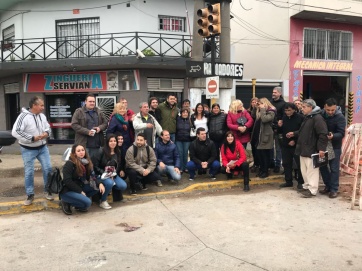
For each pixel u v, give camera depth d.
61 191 5.24
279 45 16.73
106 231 4.68
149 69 13.12
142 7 13.12
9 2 13.91
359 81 18.00
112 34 12.71
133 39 12.69
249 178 7.22
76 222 5.05
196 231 4.64
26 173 5.51
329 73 17.39
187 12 13.84
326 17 16.42
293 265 3.64
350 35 17.62
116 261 3.80
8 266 3.73
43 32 13.83
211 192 6.69
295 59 16.47
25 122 5.34
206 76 8.32
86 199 5.27
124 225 4.90
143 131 6.66
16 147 12.70
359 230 4.63
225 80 8.88
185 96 13.84
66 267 3.69
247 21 18.12
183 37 13.30
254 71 17.97
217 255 3.91
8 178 7.48
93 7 13.40
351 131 6.97
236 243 4.22
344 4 16.00
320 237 4.39
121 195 6.04
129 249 4.11
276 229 4.68
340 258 3.80
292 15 16.03
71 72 13.46
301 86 16.72
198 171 7.54
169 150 6.89
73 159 5.27
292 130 6.61
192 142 7.14
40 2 13.76
